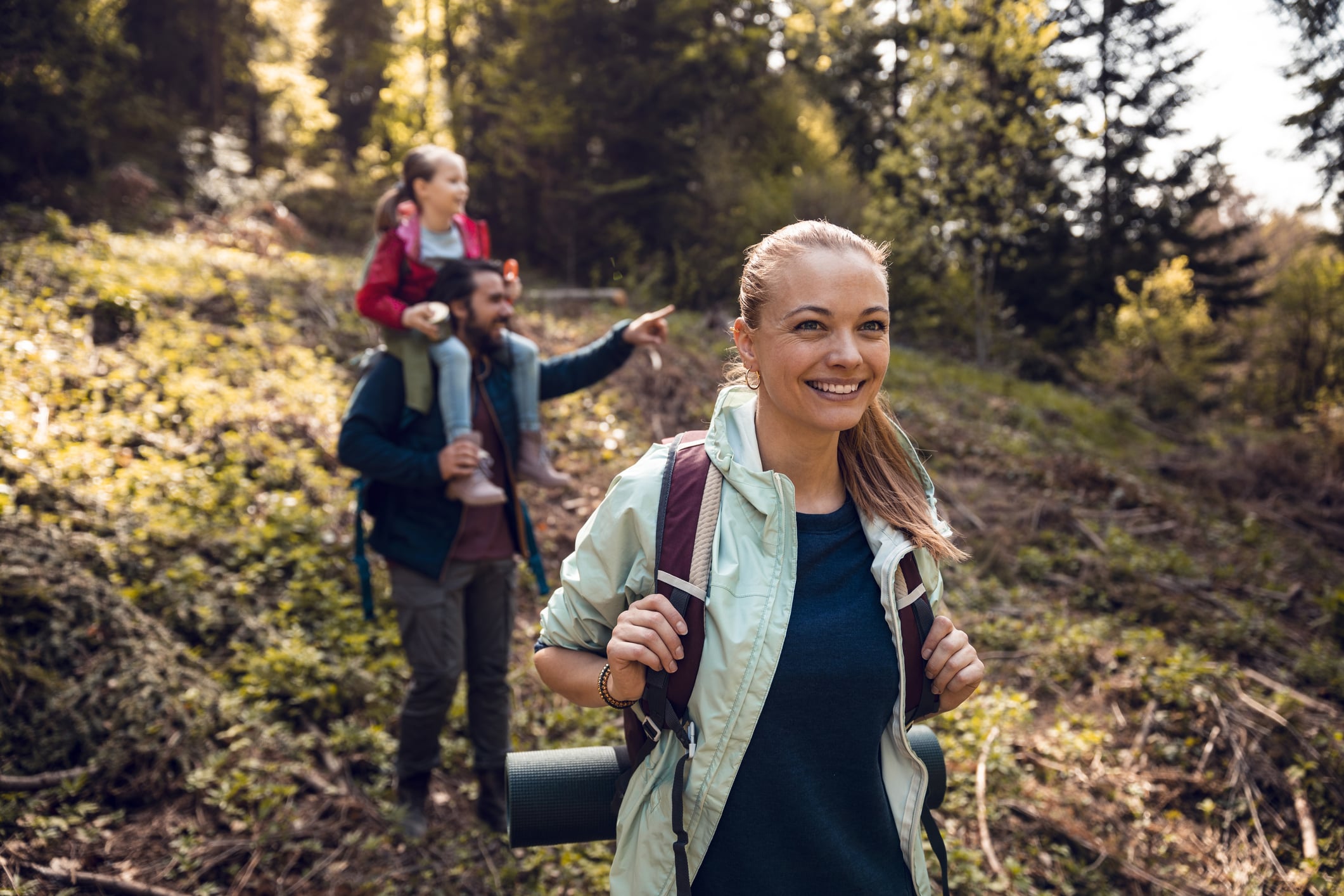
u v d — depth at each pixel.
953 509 7.46
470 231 3.47
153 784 3.18
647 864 1.37
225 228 12.63
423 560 3.13
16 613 3.61
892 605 1.37
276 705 3.63
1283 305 19.06
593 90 19.56
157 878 2.87
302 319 7.94
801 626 1.34
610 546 1.42
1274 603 6.46
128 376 5.95
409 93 22.75
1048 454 9.61
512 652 4.42
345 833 3.17
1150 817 3.77
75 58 13.61
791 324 1.32
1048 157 16.86
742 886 1.34
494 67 20.00
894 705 1.42
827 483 1.48
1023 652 5.14
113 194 13.27
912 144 17.19
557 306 11.26
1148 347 17.67
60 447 4.97
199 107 22.58
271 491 5.34
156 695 3.45
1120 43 22.91
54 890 2.76
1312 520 9.32
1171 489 9.79
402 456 3.03
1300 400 18.30
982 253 17.66
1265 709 4.47
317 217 18.25
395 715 3.80
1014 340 18.41
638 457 6.73
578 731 3.85
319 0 27.17
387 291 3.20
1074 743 4.12
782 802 1.34
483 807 3.34
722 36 20.00
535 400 3.40
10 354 5.84
